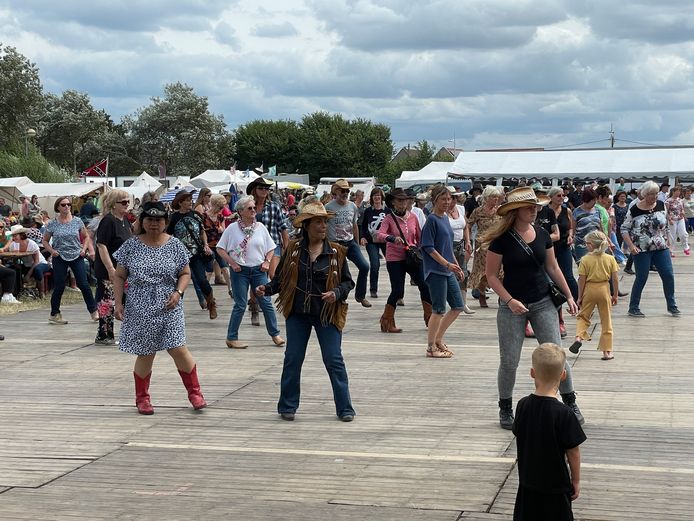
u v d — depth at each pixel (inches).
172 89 3331.7
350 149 3878.0
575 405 293.7
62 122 3122.5
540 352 180.4
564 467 175.5
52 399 339.0
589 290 404.5
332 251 302.7
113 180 1893.5
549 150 1617.9
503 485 234.5
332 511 216.5
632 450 263.1
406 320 536.7
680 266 875.4
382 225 486.3
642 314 538.0
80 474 248.8
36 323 537.0
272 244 443.8
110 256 440.5
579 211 573.3
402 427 293.6
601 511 213.0
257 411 317.7
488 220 555.2
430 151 3836.1
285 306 302.0
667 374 371.2
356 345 447.8
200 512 217.2
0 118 2139.5
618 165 1551.4
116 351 438.9
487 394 339.3
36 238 719.7
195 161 3262.8
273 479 241.9
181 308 318.0
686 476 239.1
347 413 302.5
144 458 263.3
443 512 215.0
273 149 3939.5
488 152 1626.5
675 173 1519.4
